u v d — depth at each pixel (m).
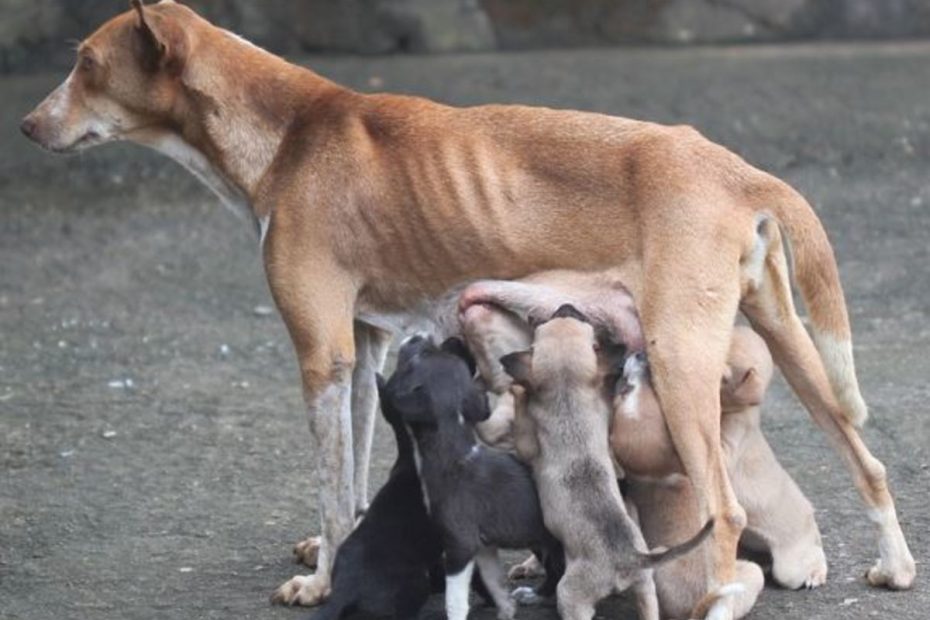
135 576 10.90
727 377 9.76
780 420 13.64
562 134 9.98
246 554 11.23
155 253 20.02
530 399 9.40
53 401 14.87
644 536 9.70
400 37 29.80
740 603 9.55
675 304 9.38
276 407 14.54
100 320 17.48
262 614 10.20
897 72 26.97
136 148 24.89
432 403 9.48
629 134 9.84
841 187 21.69
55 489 12.62
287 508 12.08
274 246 10.40
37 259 19.86
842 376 9.77
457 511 9.39
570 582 9.17
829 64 27.64
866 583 10.23
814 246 9.60
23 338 16.89
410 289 10.31
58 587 10.75
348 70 27.77
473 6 30.11
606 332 9.69
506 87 26.23
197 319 17.47
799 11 30.27
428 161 10.17
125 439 13.77
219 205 22.11
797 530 10.14
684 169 9.56
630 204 9.66
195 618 10.18
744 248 9.52
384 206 10.22
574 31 30.28
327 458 10.35
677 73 27.11
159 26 10.62
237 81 10.67
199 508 12.13
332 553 10.34
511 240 9.94
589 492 9.17
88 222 21.45
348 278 10.34
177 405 14.66
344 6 29.62
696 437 9.36
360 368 11.08
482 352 10.08
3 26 28.77
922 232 19.48
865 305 16.92
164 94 10.73
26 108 26.19
